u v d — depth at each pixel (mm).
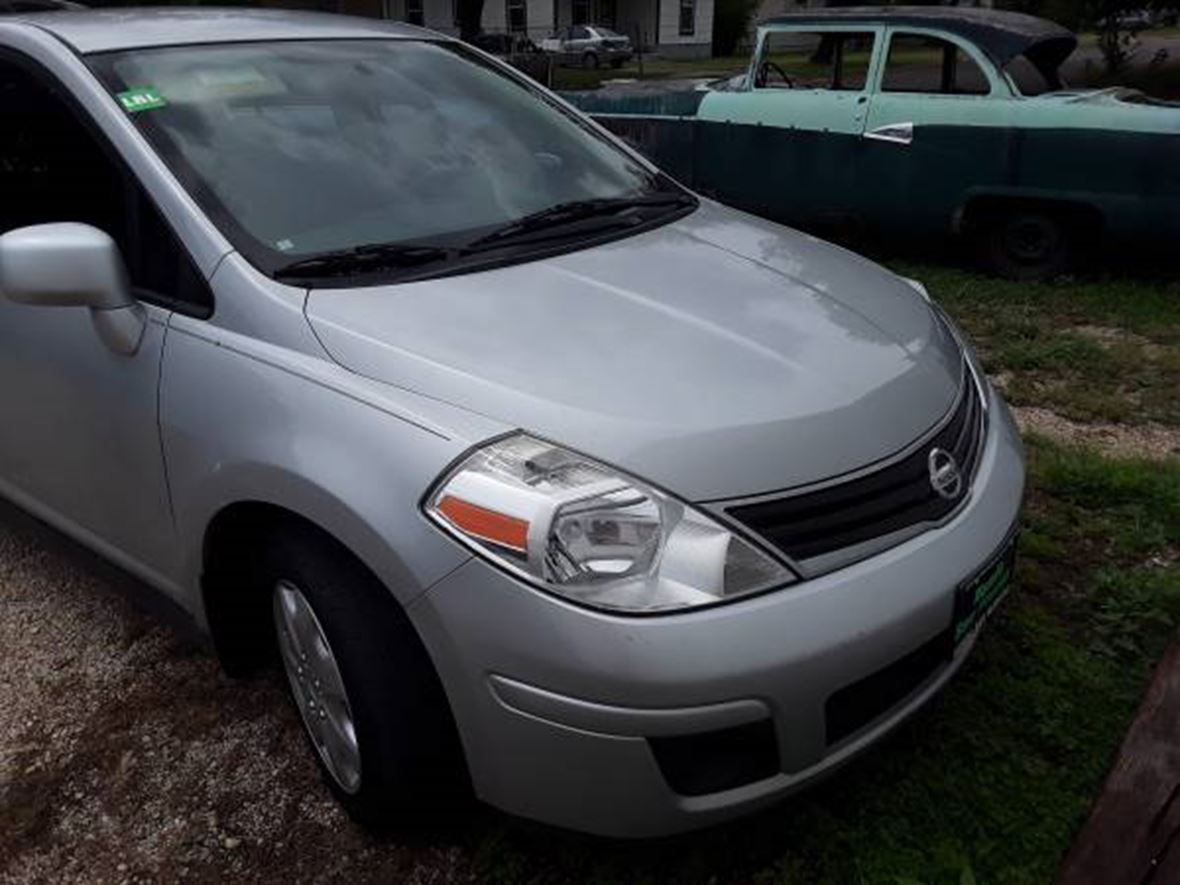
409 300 2264
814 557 1934
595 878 2158
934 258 6871
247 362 2195
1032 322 5520
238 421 2166
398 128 2854
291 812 2389
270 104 2713
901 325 2529
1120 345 5215
